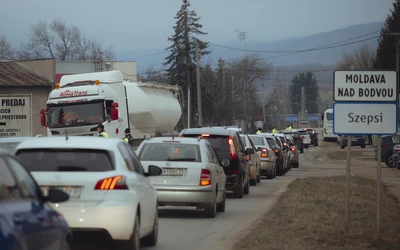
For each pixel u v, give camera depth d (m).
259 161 76.25
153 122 93.50
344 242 31.55
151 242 30.86
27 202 18.03
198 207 41.28
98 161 25.88
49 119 77.88
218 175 43.75
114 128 78.06
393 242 32.22
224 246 31.14
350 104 33.41
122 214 25.20
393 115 33.19
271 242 31.45
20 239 16.22
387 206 50.16
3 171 17.62
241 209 47.91
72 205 24.95
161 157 41.25
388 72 33.25
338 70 33.47
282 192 62.50
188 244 31.77
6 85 114.06
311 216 40.50
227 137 55.75
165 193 40.38
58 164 25.66
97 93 77.25
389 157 113.25
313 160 146.75
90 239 25.77
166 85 102.12
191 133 55.53
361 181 73.81
